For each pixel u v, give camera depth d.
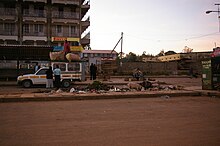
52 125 6.45
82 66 20.48
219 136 5.40
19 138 5.21
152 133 5.64
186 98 12.91
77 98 12.24
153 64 45.78
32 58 25.03
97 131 5.82
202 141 5.02
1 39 43.91
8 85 20.50
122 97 12.92
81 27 50.69
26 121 6.94
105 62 42.31
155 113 8.27
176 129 6.04
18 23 45.09
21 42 45.12
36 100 11.70
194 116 7.74
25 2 45.44
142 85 16.88
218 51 15.02
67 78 19.27
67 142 4.93
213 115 7.92
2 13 44.19
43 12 46.41
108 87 16.09
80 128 6.12
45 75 18.98
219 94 13.16
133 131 5.82
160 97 13.35
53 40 46.00
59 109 9.13
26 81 18.73
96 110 8.91
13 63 25.62
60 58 19.83
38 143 4.86
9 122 6.80
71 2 47.25
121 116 7.72
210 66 15.27
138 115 7.89
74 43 48.09
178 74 44.66
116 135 5.46
